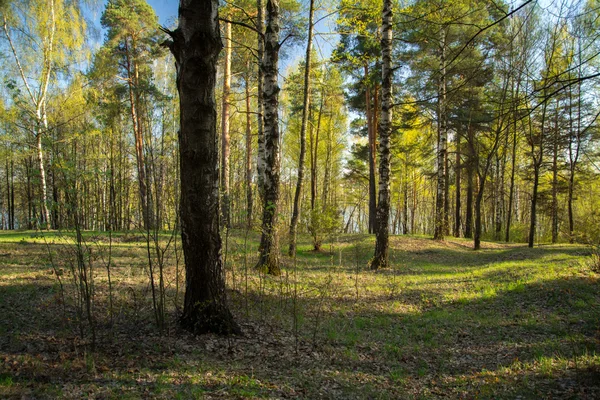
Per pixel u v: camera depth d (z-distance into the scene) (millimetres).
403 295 8820
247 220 7285
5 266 8617
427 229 49938
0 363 4016
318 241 15398
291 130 28250
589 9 4004
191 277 5348
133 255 10984
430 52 19578
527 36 9125
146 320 5656
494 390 4375
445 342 6074
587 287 8055
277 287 8422
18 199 38375
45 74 17047
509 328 6586
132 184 25672
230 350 4969
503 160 26625
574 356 4805
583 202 29453
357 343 5848
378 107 22297
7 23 15773
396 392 4355
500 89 18266
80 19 18156
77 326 5281
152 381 3986
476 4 7789
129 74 20547
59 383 3760
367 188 36375
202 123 4969
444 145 19922
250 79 20562
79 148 16281
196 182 5094
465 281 10289
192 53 4781
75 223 4699
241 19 14109
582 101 17891
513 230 28453
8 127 15695
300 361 4980
